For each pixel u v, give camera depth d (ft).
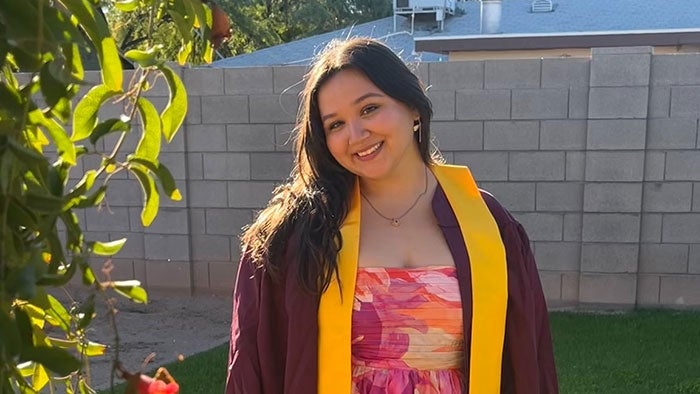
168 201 20.39
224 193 20.24
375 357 5.69
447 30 46.14
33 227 3.13
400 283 5.73
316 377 5.68
